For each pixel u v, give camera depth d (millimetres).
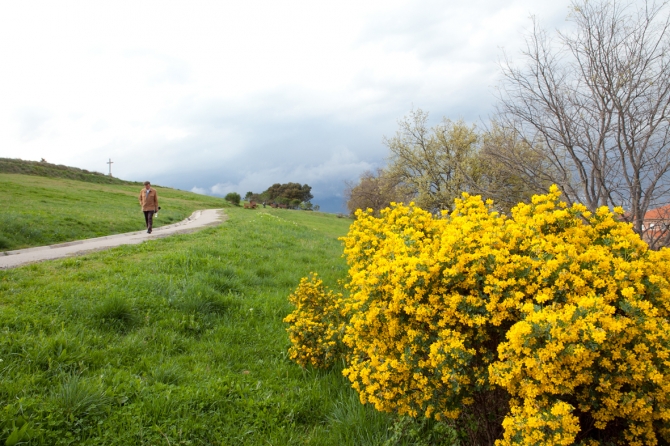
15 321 4137
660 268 2746
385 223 5055
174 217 22688
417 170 19984
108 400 3039
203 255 8672
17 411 2709
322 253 12312
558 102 5270
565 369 2207
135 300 5137
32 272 6426
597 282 2561
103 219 16203
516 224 3314
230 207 42906
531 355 2285
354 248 4891
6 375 3176
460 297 2660
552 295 2580
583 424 2621
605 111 4836
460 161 16188
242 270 7863
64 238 12211
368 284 3051
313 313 4656
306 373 4238
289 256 10578
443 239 3100
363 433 3191
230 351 4449
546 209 3398
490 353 2672
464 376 2535
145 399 3143
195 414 3119
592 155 5098
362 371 3039
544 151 5891
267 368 4223
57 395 2949
